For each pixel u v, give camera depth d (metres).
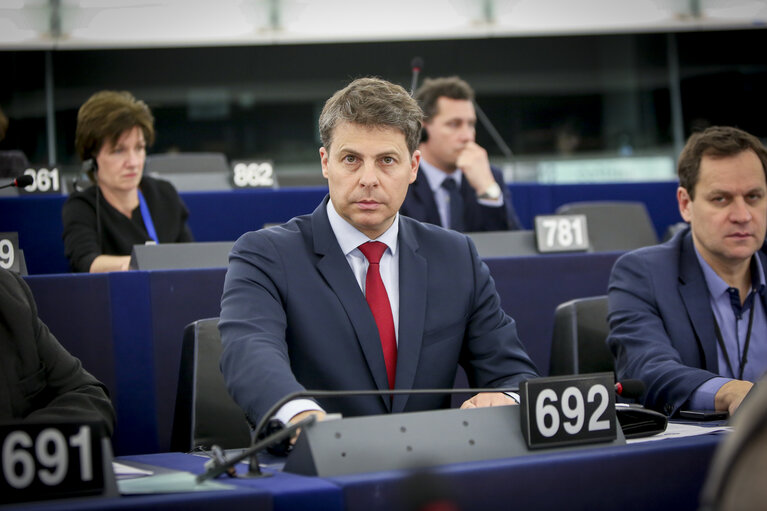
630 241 4.18
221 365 1.62
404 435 1.21
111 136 3.23
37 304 2.32
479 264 1.85
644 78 9.82
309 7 7.91
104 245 3.24
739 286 2.17
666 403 1.94
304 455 1.17
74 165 9.02
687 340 2.11
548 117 9.92
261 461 1.36
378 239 1.75
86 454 1.06
